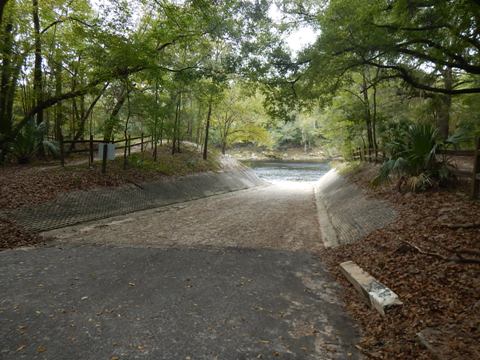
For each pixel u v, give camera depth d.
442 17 7.57
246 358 3.42
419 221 6.69
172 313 4.34
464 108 16.64
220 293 5.04
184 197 15.27
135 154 17.14
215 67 15.09
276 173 38.69
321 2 11.79
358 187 12.73
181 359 3.36
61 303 4.52
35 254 6.64
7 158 14.92
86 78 16.41
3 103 14.69
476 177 6.73
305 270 6.29
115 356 3.36
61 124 17.55
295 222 10.76
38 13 14.31
